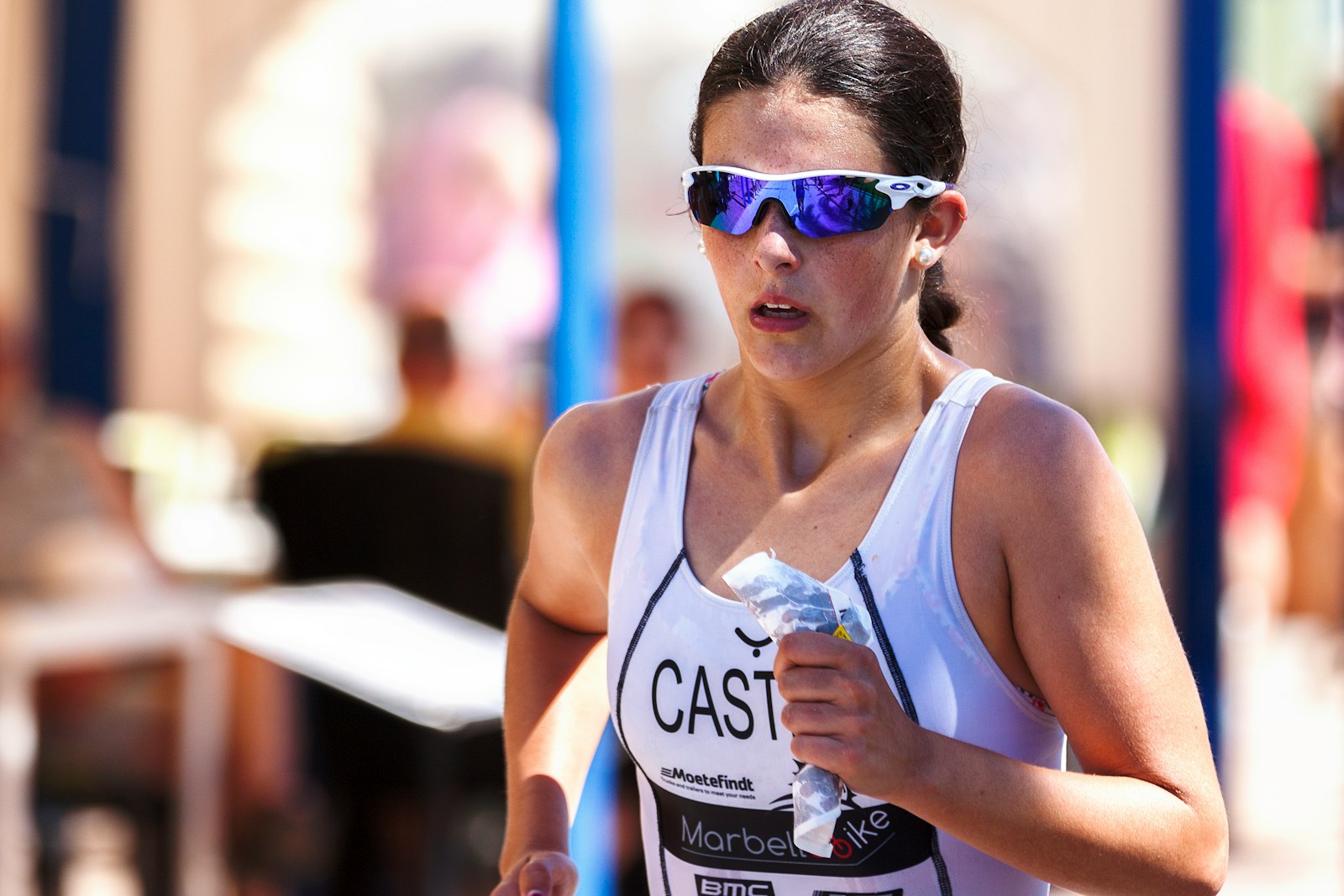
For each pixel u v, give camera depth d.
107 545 13.07
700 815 4.95
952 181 4.83
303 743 12.68
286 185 21.12
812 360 4.62
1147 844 4.34
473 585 12.31
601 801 8.55
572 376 8.84
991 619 4.66
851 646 4.27
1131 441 15.70
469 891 12.16
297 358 21.36
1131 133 16.39
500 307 20.86
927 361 5.01
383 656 9.94
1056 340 16.86
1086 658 4.46
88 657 12.31
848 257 4.54
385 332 21.45
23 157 18.94
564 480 5.56
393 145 21.31
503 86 21.20
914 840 4.73
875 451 4.86
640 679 4.98
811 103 4.58
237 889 12.28
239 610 10.99
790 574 4.46
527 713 5.92
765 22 4.84
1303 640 21.91
